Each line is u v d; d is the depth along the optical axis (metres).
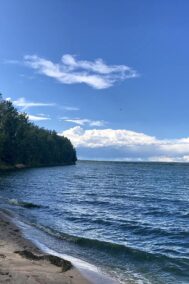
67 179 81.50
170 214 33.12
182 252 18.88
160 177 109.50
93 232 23.48
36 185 59.03
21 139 131.38
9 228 22.03
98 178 92.06
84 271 14.59
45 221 26.38
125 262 16.72
